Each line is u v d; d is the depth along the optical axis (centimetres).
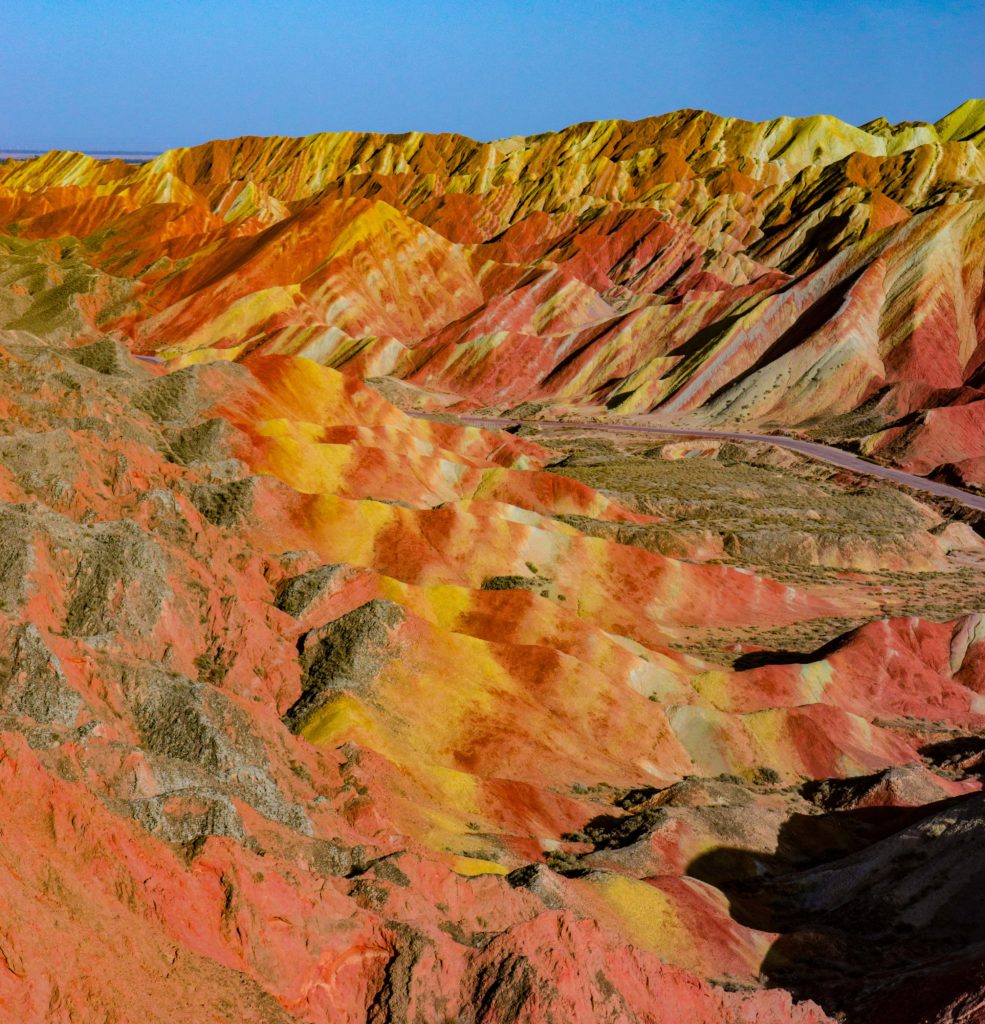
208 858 2403
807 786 5125
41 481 4978
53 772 2458
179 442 7619
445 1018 2478
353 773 3838
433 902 2906
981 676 6619
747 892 4066
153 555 4244
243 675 4416
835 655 6438
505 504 7575
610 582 7231
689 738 5275
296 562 5675
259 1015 2155
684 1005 2811
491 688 5012
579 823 4362
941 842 3941
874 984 3291
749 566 8912
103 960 2008
